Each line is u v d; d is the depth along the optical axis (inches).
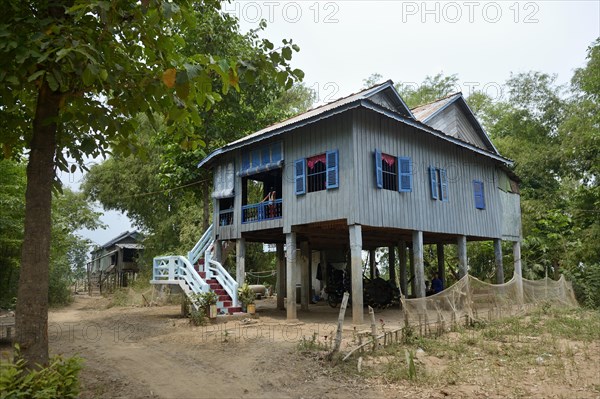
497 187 799.7
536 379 292.2
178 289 671.8
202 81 217.6
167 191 924.0
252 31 823.1
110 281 1688.0
